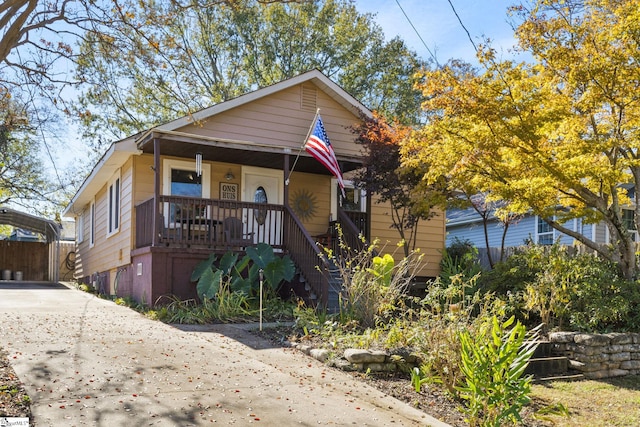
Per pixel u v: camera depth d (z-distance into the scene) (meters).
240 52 28.12
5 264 23.62
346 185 16.39
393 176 13.16
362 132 14.23
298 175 15.74
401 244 10.38
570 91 10.19
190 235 13.29
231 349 7.92
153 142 12.65
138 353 7.20
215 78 27.86
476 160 10.28
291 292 12.62
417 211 13.05
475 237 22.91
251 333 9.26
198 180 14.47
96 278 18.84
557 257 10.87
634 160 9.91
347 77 29.27
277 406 5.62
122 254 14.69
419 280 16.48
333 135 15.68
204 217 13.26
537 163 9.98
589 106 9.80
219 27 27.02
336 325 9.09
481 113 9.99
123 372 6.28
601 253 10.97
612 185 10.23
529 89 9.91
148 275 12.23
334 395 6.19
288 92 15.15
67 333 8.21
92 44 8.91
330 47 28.62
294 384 6.42
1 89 8.75
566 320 10.16
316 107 15.49
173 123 13.09
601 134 10.42
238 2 10.02
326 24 28.34
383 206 16.50
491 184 10.75
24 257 24.03
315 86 15.53
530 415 6.55
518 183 10.07
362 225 15.71
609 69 9.50
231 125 14.31
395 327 8.14
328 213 15.99
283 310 11.24
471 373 5.55
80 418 4.89
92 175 17.05
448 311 7.86
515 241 20.86
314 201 15.84
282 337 8.96
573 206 12.08
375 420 5.50
